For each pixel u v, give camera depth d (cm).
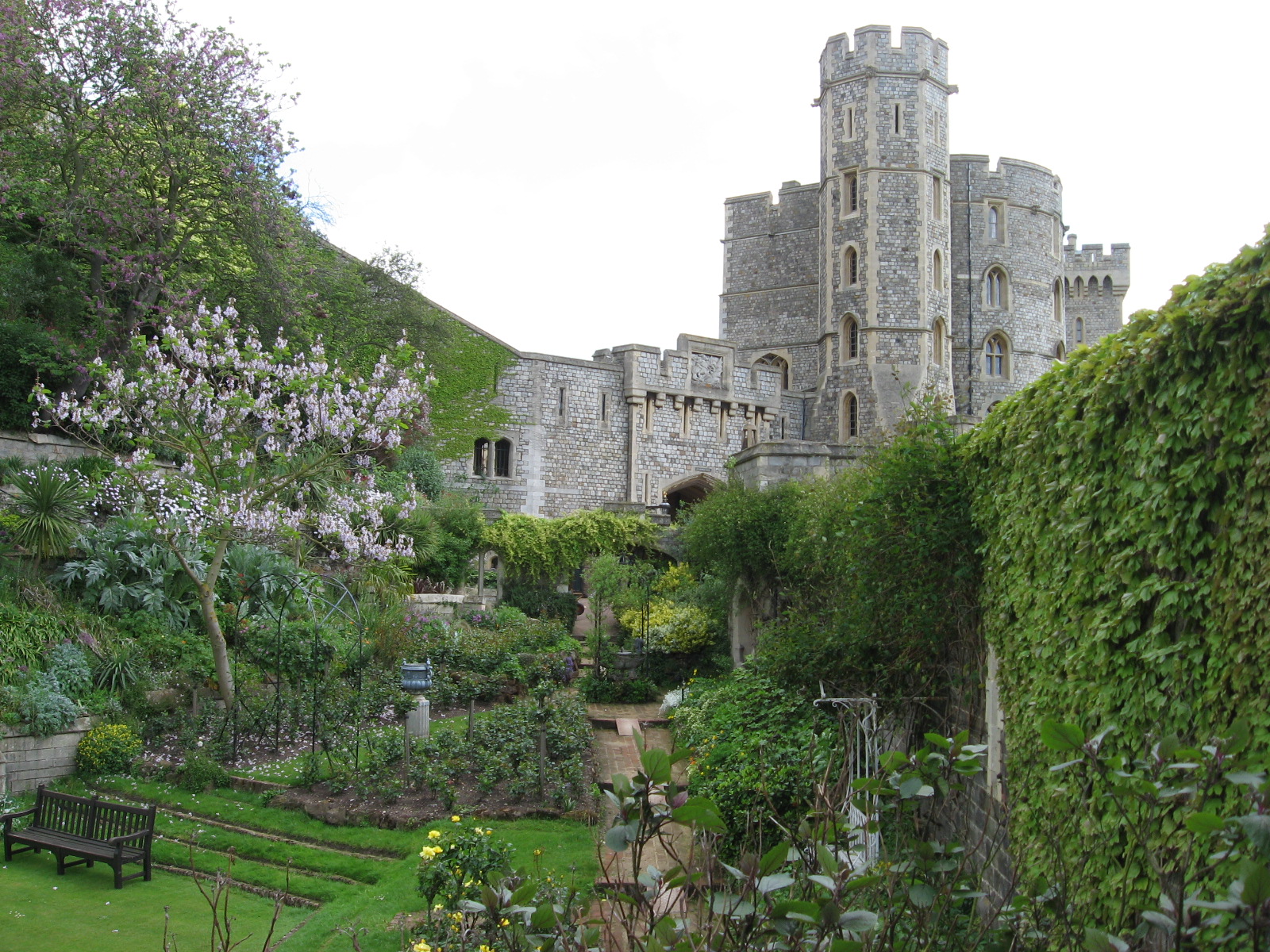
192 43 2141
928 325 3975
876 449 1280
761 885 370
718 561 1798
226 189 2198
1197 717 443
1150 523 490
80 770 1319
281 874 1018
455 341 3394
